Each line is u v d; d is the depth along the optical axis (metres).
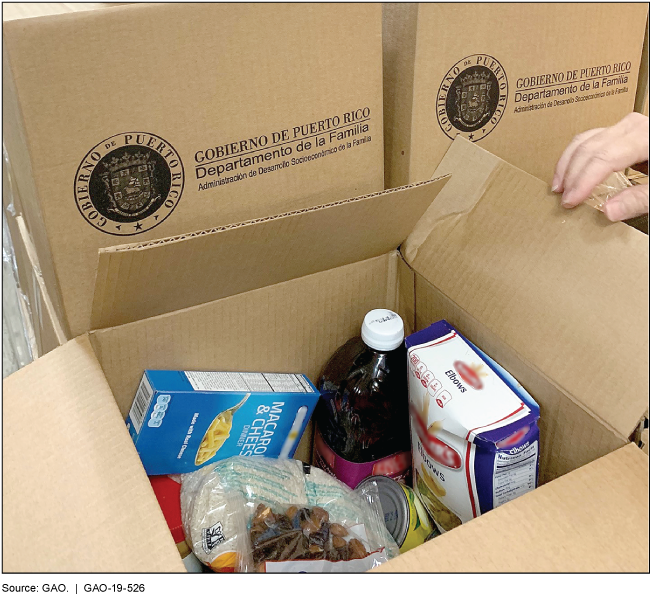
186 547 0.64
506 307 0.63
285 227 0.57
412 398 0.66
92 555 0.42
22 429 0.49
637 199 0.54
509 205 0.64
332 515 0.65
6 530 0.43
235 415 0.68
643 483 0.49
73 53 0.49
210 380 0.67
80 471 0.47
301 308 0.74
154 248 0.50
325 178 0.65
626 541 0.45
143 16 0.51
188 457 0.68
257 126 0.59
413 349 0.65
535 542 0.45
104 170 0.54
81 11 0.49
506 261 0.64
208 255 0.56
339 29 0.60
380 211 0.63
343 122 0.64
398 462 0.76
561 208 0.60
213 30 0.54
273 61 0.58
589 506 0.47
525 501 0.48
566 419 0.59
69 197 0.53
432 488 0.67
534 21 0.68
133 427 0.65
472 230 0.68
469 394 0.60
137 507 0.45
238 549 0.60
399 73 0.66
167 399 0.62
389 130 0.71
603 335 0.55
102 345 0.61
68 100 0.50
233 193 0.60
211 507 0.62
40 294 0.73
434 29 0.63
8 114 0.54
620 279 0.54
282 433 0.73
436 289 0.72
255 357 0.74
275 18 0.56
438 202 0.72
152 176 0.56
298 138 0.62
